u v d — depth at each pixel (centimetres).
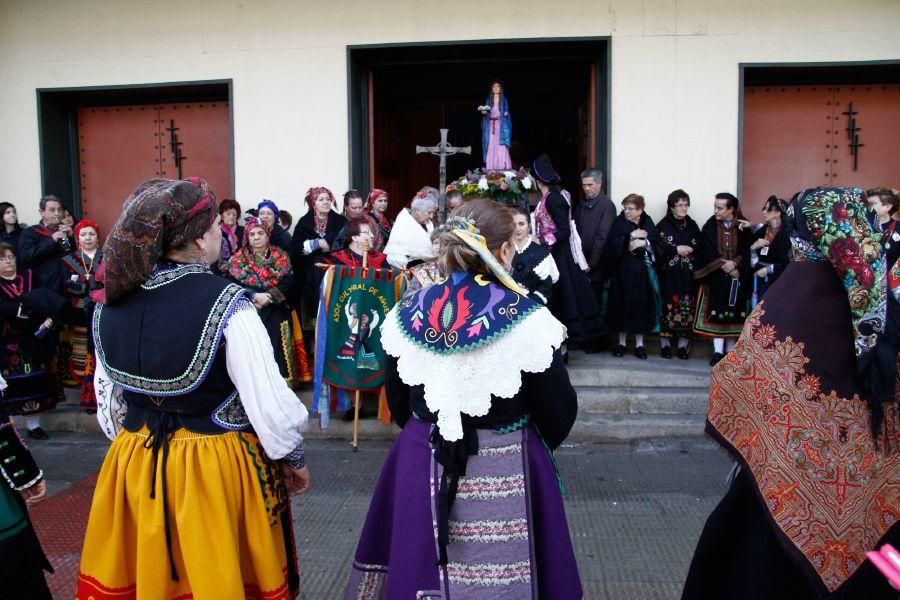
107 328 217
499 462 212
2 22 761
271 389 211
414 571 212
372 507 237
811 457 220
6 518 233
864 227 218
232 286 216
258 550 216
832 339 221
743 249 623
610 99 688
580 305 609
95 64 750
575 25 689
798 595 229
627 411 562
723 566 248
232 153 735
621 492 444
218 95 777
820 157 720
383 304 520
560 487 224
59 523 418
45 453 547
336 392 549
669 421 540
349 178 723
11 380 551
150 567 205
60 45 754
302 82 723
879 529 217
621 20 684
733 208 631
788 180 723
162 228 207
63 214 683
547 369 210
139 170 800
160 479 208
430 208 530
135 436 217
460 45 704
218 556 205
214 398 213
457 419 208
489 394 208
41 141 764
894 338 214
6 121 769
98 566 216
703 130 682
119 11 743
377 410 583
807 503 220
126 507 215
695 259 636
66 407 618
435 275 460
